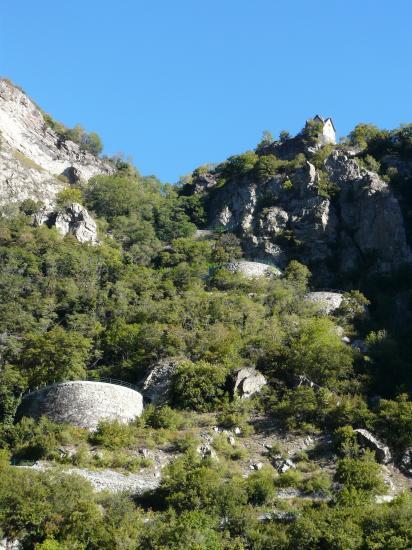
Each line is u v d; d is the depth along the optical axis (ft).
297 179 383.86
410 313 290.76
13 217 363.56
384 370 234.58
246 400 213.25
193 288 299.17
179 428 203.31
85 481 164.25
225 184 437.99
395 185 370.94
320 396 210.59
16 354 245.45
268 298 284.00
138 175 510.58
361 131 429.79
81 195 420.36
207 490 160.66
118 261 332.60
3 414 215.10
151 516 157.17
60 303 285.84
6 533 150.71
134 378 234.38
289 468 185.88
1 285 289.94
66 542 146.20
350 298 286.46
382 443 192.34
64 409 204.13
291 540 144.36
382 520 146.61
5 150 435.53
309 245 346.74
